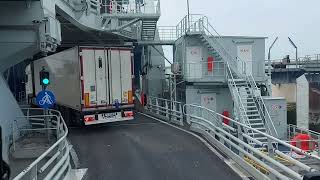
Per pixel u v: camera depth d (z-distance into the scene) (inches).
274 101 875.4
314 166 506.0
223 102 1064.8
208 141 552.1
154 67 1259.8
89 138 613.6
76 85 688.4
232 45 1070.4
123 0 1064.8
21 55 581.0
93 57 682.8
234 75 972.6
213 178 366.0
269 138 341.1
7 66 593.6
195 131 649.6
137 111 1052.5
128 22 998.4
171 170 398.9
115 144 555.2
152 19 989.2
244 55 1077.1
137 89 1413.6
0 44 562.9
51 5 589.6
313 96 1640.0
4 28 560.7
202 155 464.1
